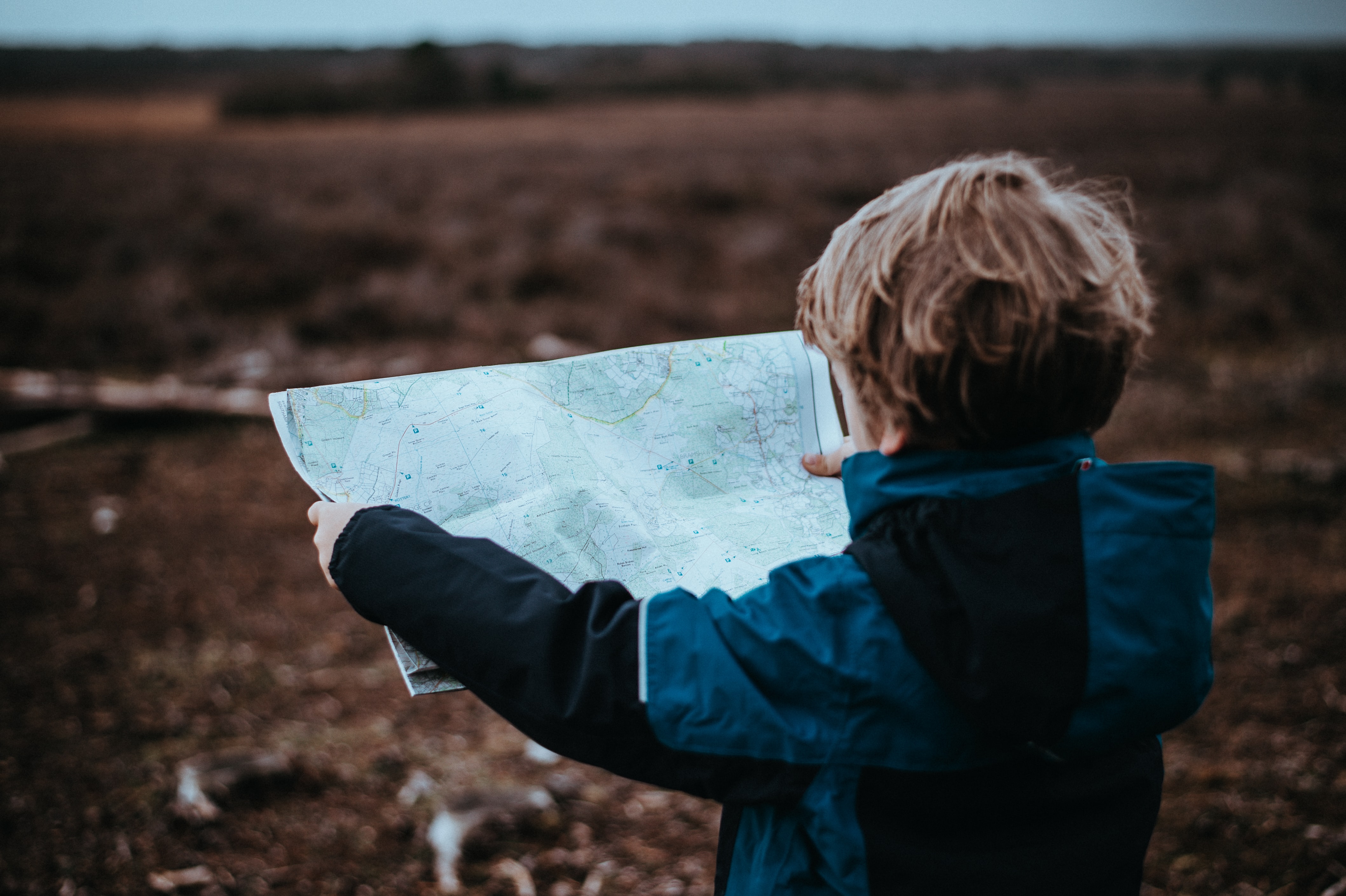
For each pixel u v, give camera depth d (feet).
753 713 1.96
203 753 8.34
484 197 54.34
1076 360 1.94
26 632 10.50
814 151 84.99
